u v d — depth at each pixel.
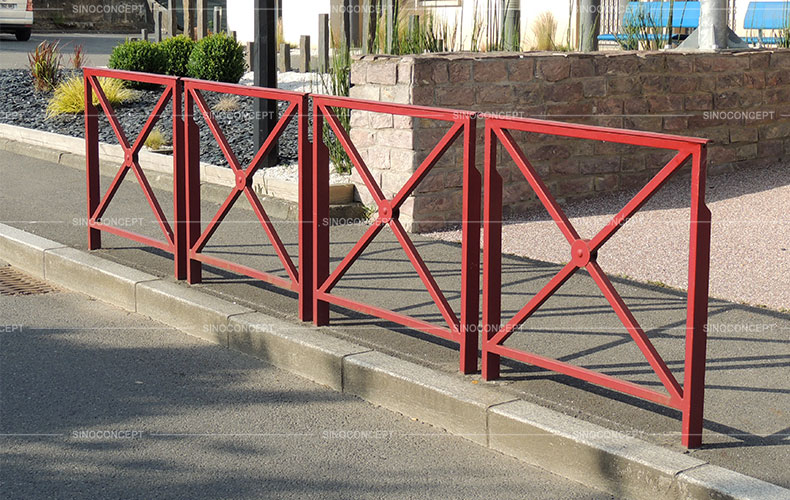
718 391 4.43
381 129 7.89
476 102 7.90
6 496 3.81
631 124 8.69
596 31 11.11
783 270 6.35
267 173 9.27
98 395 4.88
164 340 5.75
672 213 7.94
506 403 4.30
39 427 4.49
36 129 11.97
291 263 5.60
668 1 11.34
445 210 7.86
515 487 3.91
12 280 7.08
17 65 18.70
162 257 6.95
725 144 9.27
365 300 5.89
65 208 8.63
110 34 33.06
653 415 4.19
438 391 4.48
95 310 6.36
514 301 5.85
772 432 3.99
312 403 4.81
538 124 4.22
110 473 4.02
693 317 3.77
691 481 3.57
